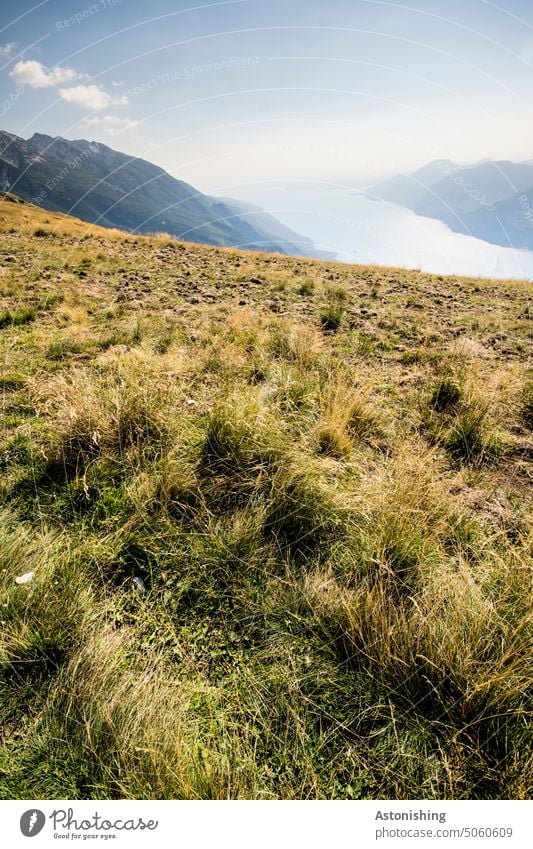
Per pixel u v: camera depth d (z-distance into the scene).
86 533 2.58
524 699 1.76
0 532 2.43
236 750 1.65
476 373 5.05
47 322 6.75
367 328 7.20
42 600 2.08
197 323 6.83
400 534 2.43
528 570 2.27
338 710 1.77
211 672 1.92
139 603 2.21
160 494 2.80
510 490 3.26
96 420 3.27
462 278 15.73
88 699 1.72
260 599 2.23
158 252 15.45
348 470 3.29
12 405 4.03
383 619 1.95
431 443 3.87
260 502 2.75
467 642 1.90
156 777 1.54
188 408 3.99
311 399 4.09
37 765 1.57
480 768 1.61
